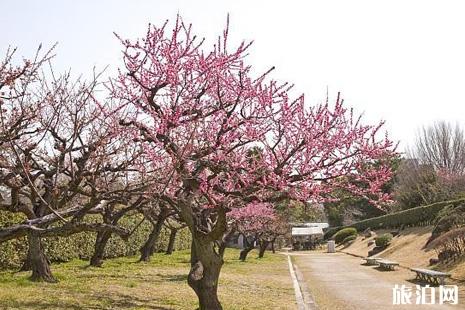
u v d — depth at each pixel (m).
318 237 53.47
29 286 11.81
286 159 7.66
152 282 14.30
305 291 14.70
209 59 7.41
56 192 7.29
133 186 7.49
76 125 7.35
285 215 33.16
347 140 7.66
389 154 8.02
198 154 7.79
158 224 22.98
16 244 16.09
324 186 8.05
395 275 18.88
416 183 37.34
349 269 22.75
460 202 25.27
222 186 8.48
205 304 8.80
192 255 11.76
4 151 7.38
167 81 7.35
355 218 55.25
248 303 11.36
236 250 41.19
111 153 7.57
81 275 15.00
